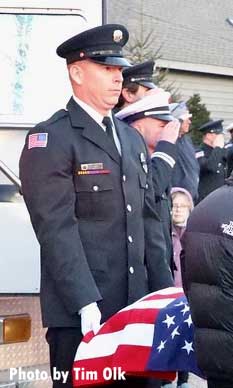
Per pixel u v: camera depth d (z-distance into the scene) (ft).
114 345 13.23
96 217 13.67
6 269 16.42
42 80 17.15
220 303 11.35
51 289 13.60
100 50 13.85
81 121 13.85
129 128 14.74
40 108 17.13
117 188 13.80
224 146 36.96
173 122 16.87
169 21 83.30
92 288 13.20
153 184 15.66
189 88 82.84
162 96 17.58
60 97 17.16
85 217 13.66
